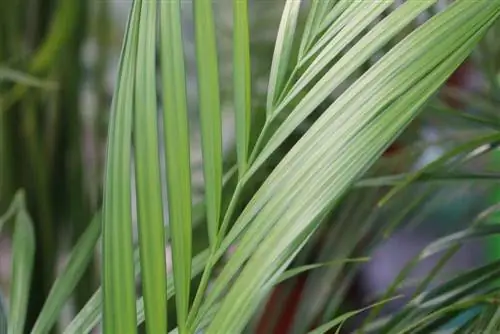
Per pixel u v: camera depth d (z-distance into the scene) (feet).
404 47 2.78
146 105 2.79
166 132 2.78
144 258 2.79
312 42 2.90
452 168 3.60
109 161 2.81
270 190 2.82
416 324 3.15
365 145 2.76
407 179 3.54
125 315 2.80
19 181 4.96
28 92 4.97
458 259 5.21
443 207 4.72
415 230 5.00
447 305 3.27
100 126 5.28
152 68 2.80
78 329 3.19
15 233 3.67
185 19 5.64
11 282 3.51
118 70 2.82
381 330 3.36
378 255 5.22
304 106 2.85
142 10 2.81
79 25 5.05
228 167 4.09
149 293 2.79
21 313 3.42
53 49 4.83
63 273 3.45
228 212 2.86
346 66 2.83
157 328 2.80
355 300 4.92
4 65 4.83
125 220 2.80
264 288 2.78
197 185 4.74
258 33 5.34
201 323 2.99
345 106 2.80
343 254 3.92
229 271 2.83
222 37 5.58
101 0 5.44
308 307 3.89
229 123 5.38
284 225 2.79
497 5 2.73
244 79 2.85
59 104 5.06
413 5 2.81
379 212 3.98
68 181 5.04
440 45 2.74
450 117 4.14
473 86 4.91
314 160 2.79
